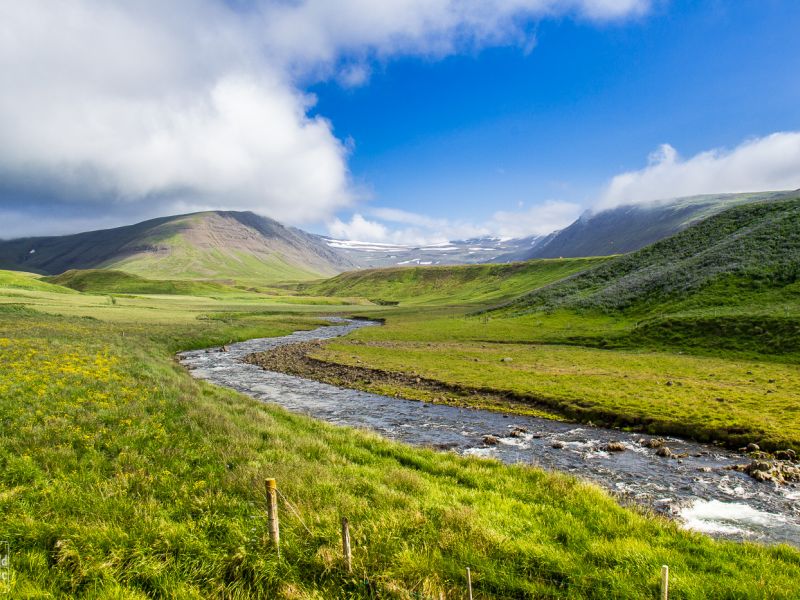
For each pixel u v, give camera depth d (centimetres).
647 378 3628
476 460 1772
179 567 877
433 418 2883
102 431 1609
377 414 2989
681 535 1139
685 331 5350
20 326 5675
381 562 928
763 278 6178
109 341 5003
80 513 1029
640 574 920
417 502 1203
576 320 7544
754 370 3797
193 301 17912
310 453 1661
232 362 5288
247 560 898
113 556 870
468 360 4959
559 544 1045
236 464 1423
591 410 2845
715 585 888
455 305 17162
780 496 1616
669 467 1948
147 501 1101
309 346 6569
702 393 3041
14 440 1428
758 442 2177
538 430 2597
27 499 1070
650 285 7731
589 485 1458
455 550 977
